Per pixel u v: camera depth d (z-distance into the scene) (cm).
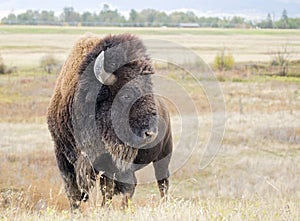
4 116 2848
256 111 2942
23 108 3142
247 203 759
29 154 1803
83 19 14638
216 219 630
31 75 4781
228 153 1855
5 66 5056
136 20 14525
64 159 877
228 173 1579
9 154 1783
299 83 4575
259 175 1509
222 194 1287
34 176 1459
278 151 1941
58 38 8762
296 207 702
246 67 5491
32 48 7044
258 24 13488
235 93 3803
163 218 637
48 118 892
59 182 1370
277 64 5678
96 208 718
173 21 14462
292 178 1514
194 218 636
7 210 732
